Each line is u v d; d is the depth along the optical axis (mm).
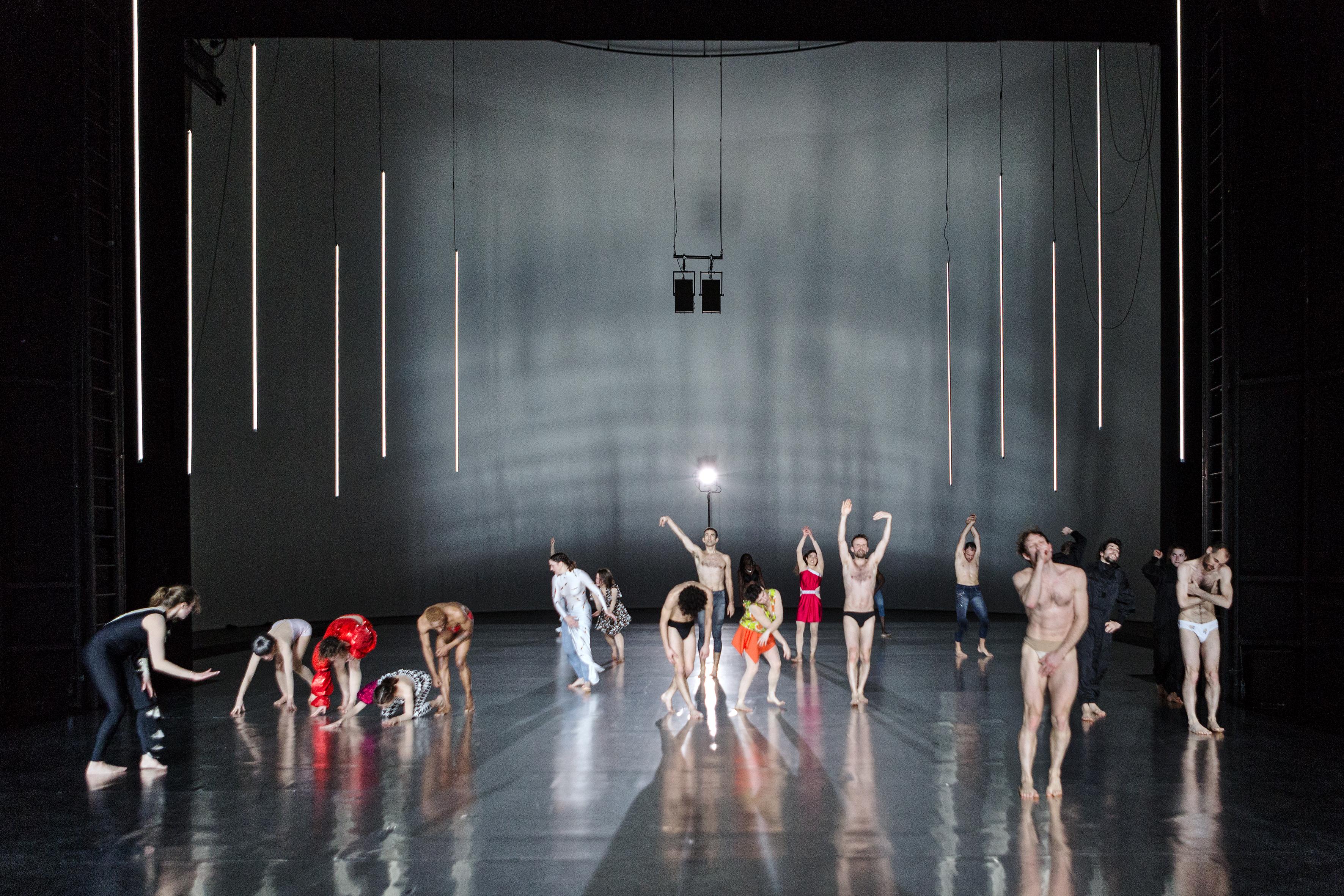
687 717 6746
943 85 15430
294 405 13898
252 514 13352
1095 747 5805
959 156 15273
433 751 5746
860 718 6680
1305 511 6957
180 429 8539
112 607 7805
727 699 7527
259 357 13453
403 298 15094
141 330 8203
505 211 15844
